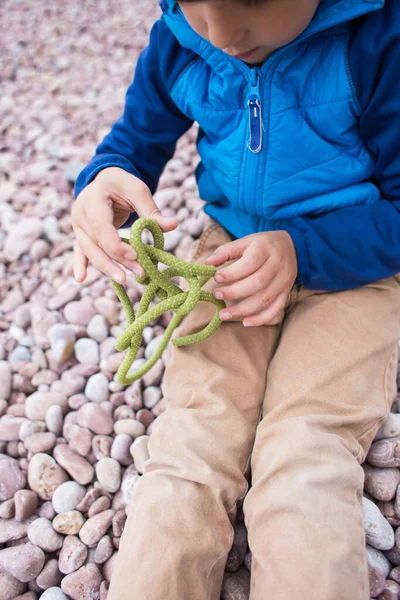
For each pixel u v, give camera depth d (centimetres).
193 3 63
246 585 78
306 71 82
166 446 79
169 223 77
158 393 106
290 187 90
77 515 88
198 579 69
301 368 85
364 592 65
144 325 75
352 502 71
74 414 103
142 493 76
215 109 90
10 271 134
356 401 81
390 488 84
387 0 78
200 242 107
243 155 89
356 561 66
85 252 83
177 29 84
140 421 102
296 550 66
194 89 91
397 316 92
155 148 104
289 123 85
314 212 92
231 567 80
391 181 87
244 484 79
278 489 71
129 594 66
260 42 71
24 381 109
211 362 89
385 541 79
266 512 70
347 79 81
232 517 78
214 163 97
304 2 67
